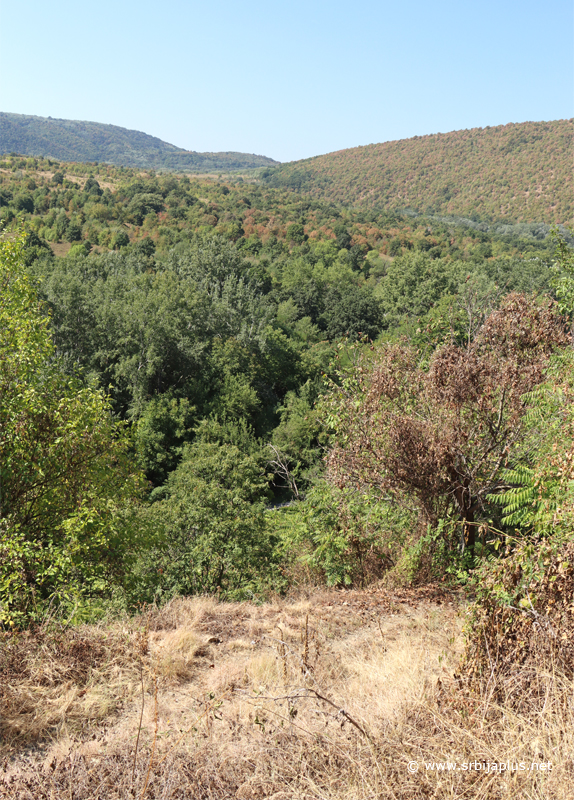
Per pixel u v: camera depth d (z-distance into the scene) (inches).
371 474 297.4
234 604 261.7
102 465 416.2
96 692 164.1
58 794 115.4
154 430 1373.0
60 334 1473.9
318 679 165.9
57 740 141.8
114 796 114.9
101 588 380.5
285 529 466.3
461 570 267.3
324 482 363.3
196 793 112.5
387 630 215.5
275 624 224.7
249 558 446.9
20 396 356.2
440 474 273.4
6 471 335.6
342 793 108.6
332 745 123.7
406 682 151.3
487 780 106.8
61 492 374.0
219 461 718.5
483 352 309.9
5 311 422.3
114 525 401.7
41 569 320.8
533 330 305.9
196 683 174.6
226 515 482.0
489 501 297.6
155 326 1501.0
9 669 172.1
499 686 136.1
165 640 201.3
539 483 211.0
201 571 418.3
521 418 277.6
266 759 123.2
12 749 137.3
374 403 300.4
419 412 302.2
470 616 155.1
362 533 324.8
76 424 369.4
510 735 116.6
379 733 126.2
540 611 144.9
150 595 390.9
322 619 231.6
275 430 1487.5
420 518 295.9
